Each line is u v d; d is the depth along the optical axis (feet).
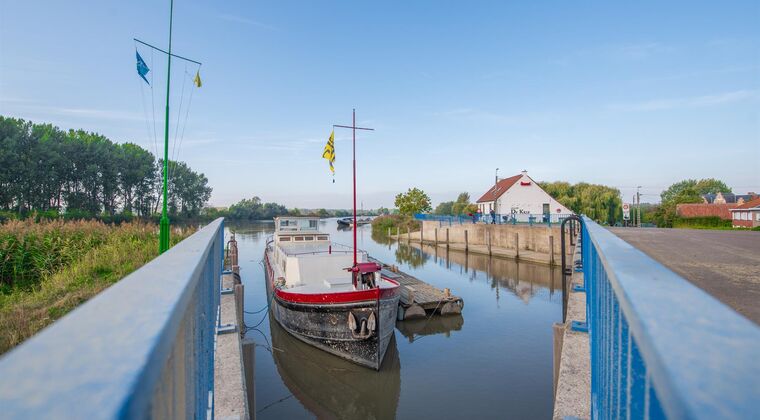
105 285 40.81
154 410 3.19
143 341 2.09
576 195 169.27
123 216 206.39
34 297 38.50
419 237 168.35
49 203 184.65
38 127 182.50
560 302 60.95
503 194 141.08
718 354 1.63
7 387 1.45
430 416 29.73
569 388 11.35
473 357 39.88
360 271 36.68
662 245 46.73
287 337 41.45
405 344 43.70
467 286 73.31
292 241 57.57
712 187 258.57
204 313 8.30
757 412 1.10
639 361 3.92
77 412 1.25
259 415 30.83
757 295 21.79
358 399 32.73
